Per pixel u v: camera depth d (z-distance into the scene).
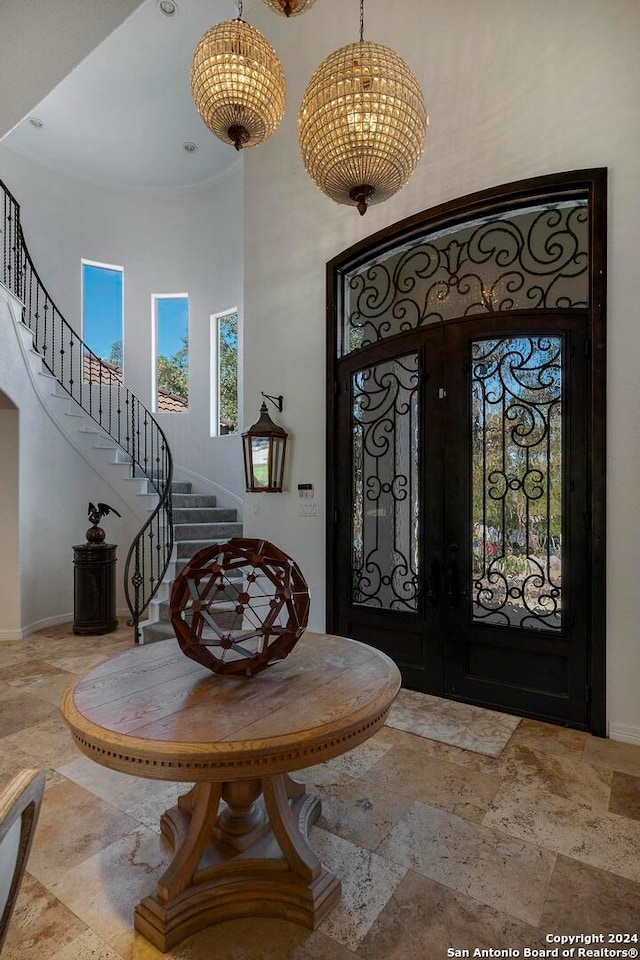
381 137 1.88
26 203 6.29
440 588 3.40
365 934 1.54
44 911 1.62
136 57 4.94
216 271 6.87
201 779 1.27
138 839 1.98
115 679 1.72
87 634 4.86
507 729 2.92
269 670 1.81
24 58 2.15
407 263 3.71
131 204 7.03
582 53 2.96
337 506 3.90
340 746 1.40
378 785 2.34
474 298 3.42
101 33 2.03
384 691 1.62
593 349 2.90
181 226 7.09
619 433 2.82
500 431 3.24
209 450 6.91
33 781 0.93
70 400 5.64
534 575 3.11
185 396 7.21
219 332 7.03
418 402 3.55
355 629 3.80
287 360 4.21
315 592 4.00
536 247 3.21
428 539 3.46
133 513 5.75
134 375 7.02
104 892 1.70
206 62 2.20
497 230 3.35
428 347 3.50
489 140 3.25
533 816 2.12
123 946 1.49
